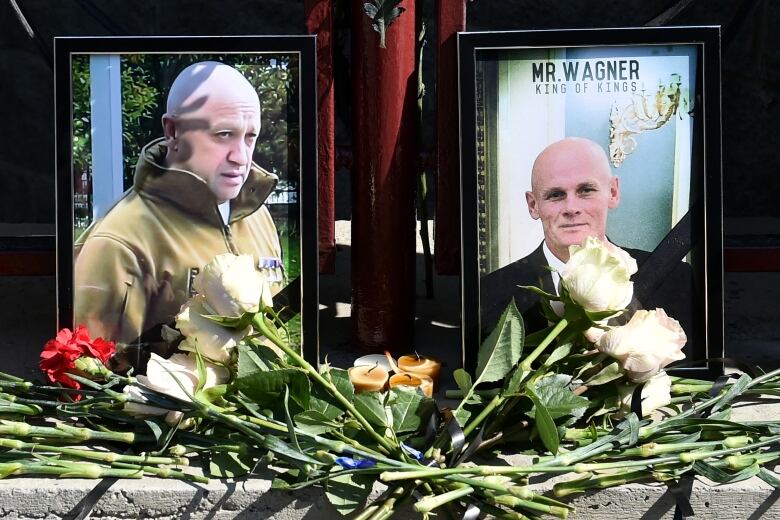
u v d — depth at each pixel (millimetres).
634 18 3100
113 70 1832
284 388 1581
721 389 1745
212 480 1542
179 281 1846
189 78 1833
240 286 1576
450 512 1513
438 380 1893
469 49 1832
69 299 1834
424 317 2318
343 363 1986
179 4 3090
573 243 1857
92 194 1839
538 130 1852
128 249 1842
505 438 1621
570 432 1615
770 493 1550
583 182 1855
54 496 1520
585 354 1678
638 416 1663
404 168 1962
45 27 3064
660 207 1862
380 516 1451
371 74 1916
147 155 1840
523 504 1463
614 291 1591
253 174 1854
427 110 3137
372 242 1979
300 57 1841
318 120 1932
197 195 1847
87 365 1642
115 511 1531
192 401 1527
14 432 1515
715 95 1846
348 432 1612
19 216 3158
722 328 1866
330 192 1955
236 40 1836
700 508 1561
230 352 1619
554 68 1847
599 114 1854
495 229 1857
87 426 1697
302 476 1513
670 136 1858
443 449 1581
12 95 3094
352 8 1923
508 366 1677
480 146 1849
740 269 2090
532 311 1855
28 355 2047
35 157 3133
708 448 1588
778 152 3082
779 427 1593
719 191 1856
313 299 1860
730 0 3031
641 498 1550
